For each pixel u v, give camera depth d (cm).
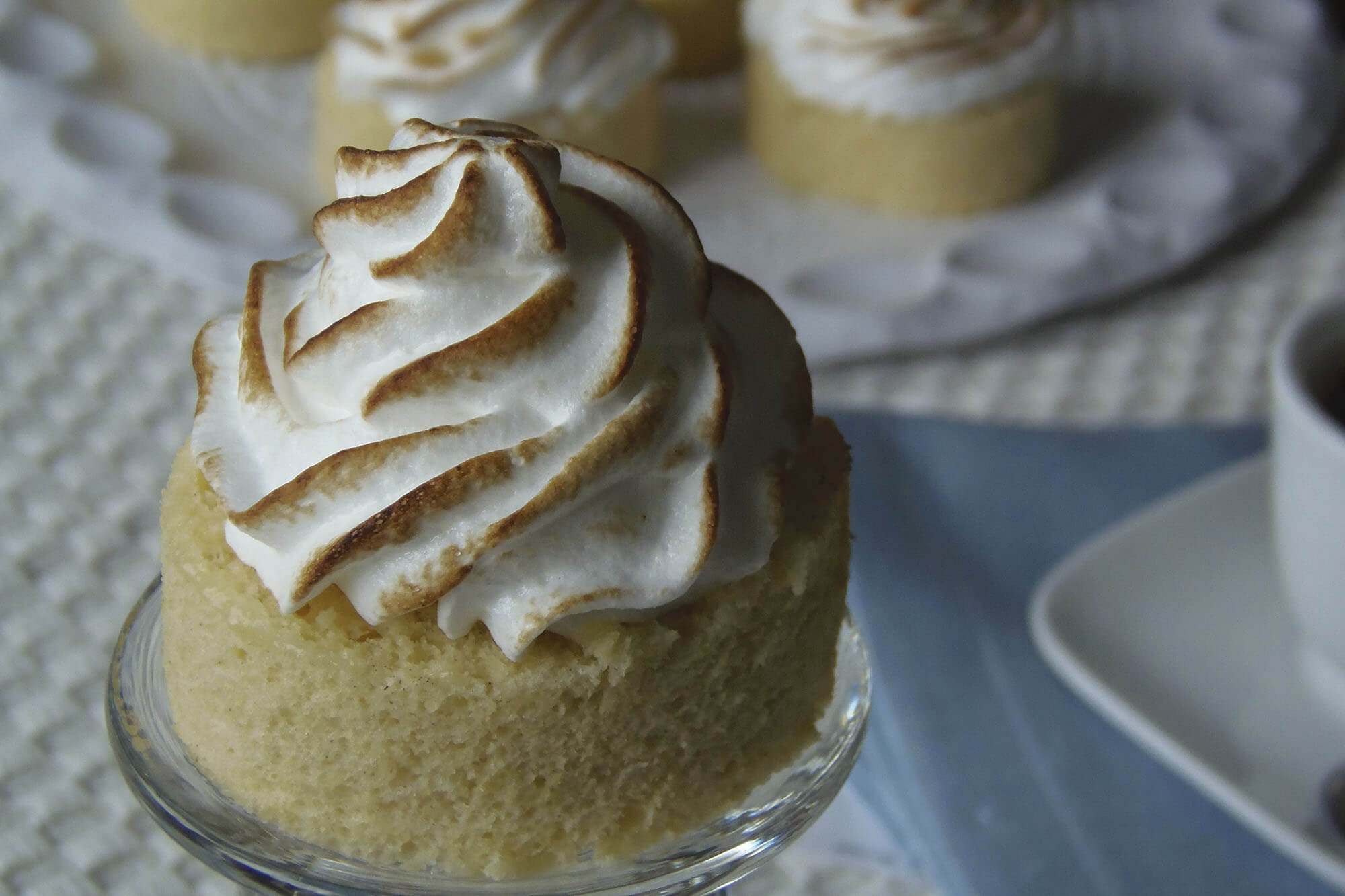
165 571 35
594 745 34
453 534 34
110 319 53
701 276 35
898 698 43
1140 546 45
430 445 34
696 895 34
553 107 62
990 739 42
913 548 46
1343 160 68
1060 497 47
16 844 41
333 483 34
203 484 35
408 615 34
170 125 63
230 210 59
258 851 34
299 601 33
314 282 36
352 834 34
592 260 35
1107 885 40
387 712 34
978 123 61
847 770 36
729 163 67
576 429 34
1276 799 42
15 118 59
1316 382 44
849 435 48
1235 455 49
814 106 63
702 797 35
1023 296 57
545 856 35
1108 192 63
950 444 48
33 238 56
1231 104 69
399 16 60
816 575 35
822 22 63
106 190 57
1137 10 75
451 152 35
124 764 35
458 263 34
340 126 61
